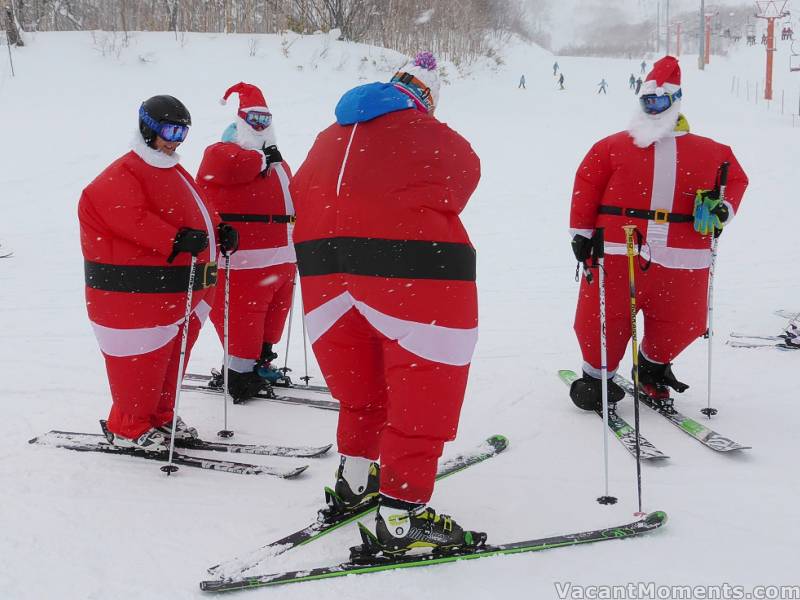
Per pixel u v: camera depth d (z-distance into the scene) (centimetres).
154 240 357
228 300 423
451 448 403
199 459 379
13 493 341
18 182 1312
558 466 377
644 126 419
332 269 284
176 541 303
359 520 317
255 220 464
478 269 905
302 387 509
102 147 1493
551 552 294
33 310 721
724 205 414
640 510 319
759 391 478
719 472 364
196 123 1658
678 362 545
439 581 274
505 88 2798
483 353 582
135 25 2538
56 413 450
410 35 2578
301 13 2422
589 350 442
